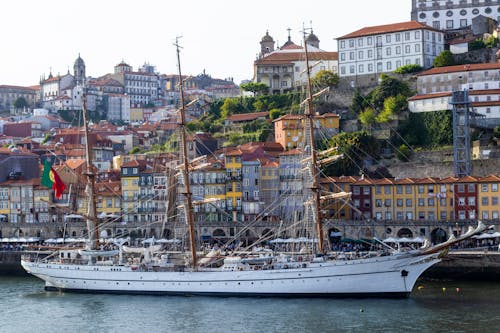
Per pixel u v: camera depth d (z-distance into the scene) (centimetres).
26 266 14688
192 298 13400
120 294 13912
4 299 13712
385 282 12825
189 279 13525
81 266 14150
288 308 12331
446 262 14900
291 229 17225
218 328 11162
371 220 18225
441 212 18988
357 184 19625
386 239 16275
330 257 13400
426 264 12838
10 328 11469
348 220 18350
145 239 18738
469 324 10900
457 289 13588
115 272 13925
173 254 15375
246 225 18838
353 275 12850
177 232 19825
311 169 14438
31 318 12112
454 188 18900
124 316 12125
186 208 14338
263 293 13175
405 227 17912
